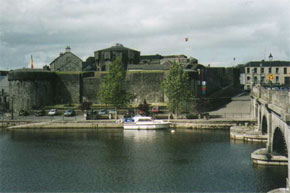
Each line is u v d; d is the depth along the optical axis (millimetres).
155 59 133375
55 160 47625
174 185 36375
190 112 84875
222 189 34688
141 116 74125
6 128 75500
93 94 100625
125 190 35375
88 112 84938
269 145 41125
